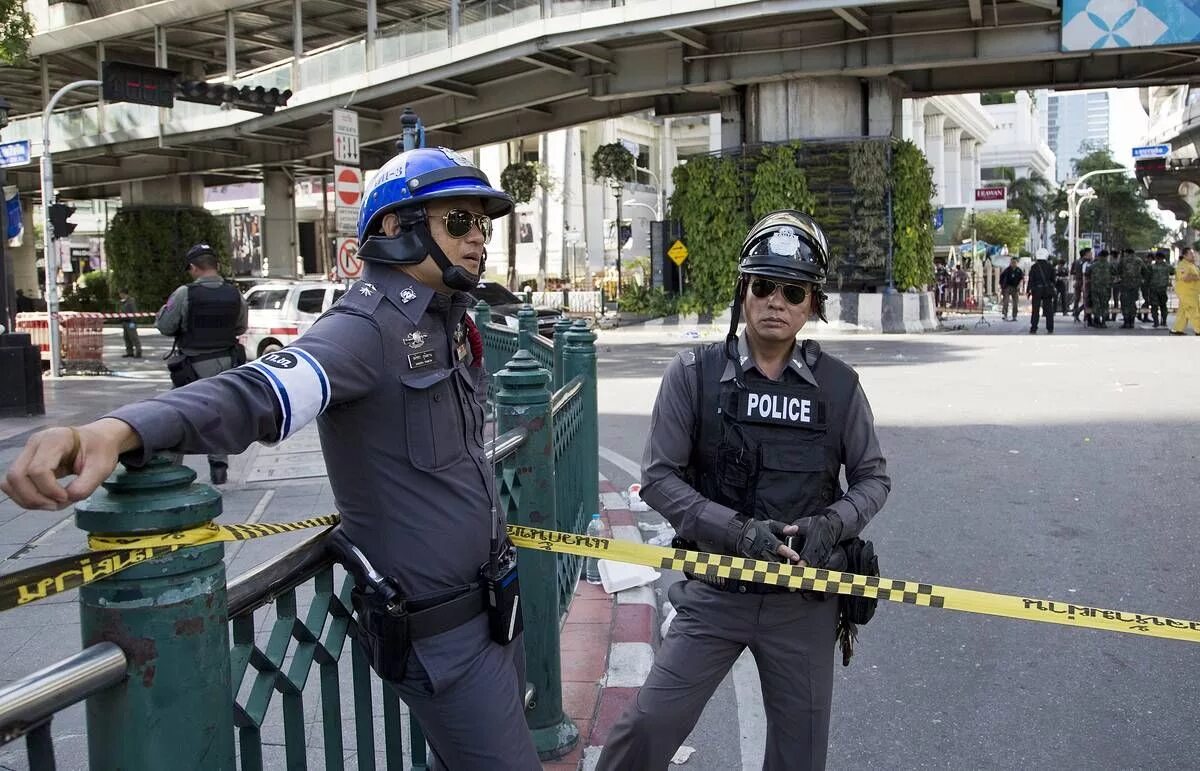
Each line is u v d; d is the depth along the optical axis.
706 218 26.05
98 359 19.44
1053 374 14.31
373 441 2.06
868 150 24.50
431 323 2.16
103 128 34.44
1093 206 83.50
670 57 25.52
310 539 2.20
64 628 4.91
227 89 19.17
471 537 2.17
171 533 1.60
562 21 23.22
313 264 72.06
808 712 2.71
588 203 64.12
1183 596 5.32
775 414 2.62
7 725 1.36
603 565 5.53
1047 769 3.68
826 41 24.05
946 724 4.05
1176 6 21.02
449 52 25.39
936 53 23.20
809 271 2.58
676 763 3.76
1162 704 4.16
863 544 2.69
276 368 1.82
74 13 33.81
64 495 1.44
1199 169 38.75
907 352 18.53
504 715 2.19
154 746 1.57
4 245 13.01
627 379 15.70
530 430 3.50
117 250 41.50
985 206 50.38
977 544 6.35
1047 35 22.36
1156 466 8.27
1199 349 17.53
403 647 2.10
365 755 2.53
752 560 2.49
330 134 34.44
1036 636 4.90
